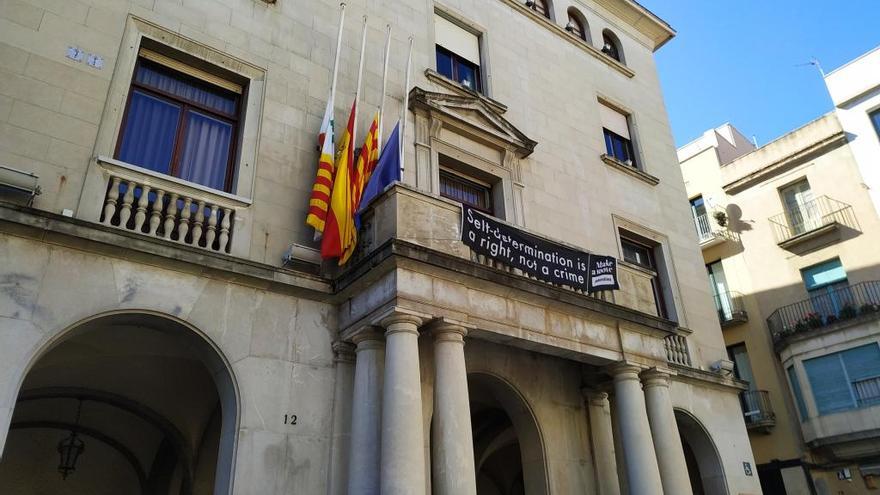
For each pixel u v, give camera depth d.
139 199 8.95
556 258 10.96
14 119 8.36
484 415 15.34
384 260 8.91
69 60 9.12
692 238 18.23
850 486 20.97
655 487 10.45
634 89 19.66
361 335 9.26
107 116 9.15
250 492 8.15
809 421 21.95
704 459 14.88
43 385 11.12
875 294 22.08
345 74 12.32
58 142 8.58
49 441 13.18
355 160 11.34
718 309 26.45
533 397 12.01
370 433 8.66
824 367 22.03
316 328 9.66
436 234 9.62
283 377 9.04
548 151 15.49
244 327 8.98
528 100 15.91
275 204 10.21
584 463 12.11
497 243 10.23
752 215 26.52
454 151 13.27
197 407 11.99
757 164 26.75
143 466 13.73
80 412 12.52
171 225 8.92
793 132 26.02
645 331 12.04
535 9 17.78
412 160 12.43
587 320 11.22
